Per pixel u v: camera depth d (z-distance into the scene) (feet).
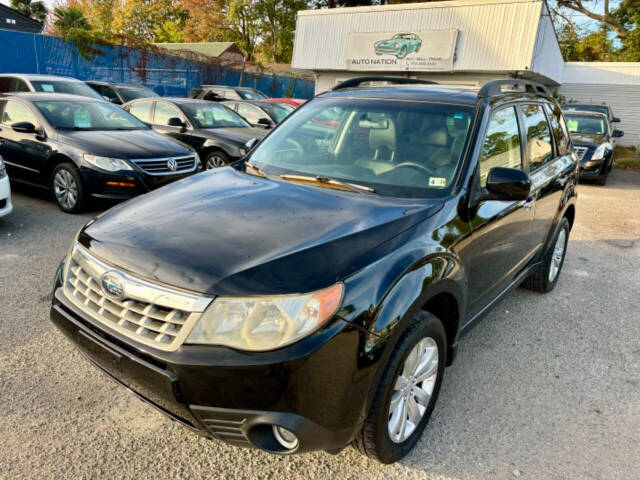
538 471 8.29
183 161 22.95
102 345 7.17
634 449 8.95
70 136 21.98
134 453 8.19
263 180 10.18
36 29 118.62
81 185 21.24
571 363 11.87
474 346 12.51
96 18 166.71
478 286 10.04
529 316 14.43
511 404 10.12
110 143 21.84
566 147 15.98
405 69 58.80
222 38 162.20
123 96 51.34
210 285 6.54
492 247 10.18
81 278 7.82
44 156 22.15
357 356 6.61
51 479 7.52
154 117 32.81
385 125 10.73
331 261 6.89
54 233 19.08
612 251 21.30
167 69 80.74
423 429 8.71
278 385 6.27
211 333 6.40
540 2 50.16
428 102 10.94
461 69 55.47
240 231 7.59
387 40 59.21
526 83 13.14
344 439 6.90
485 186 9.85
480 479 8.05
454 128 10.18
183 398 6.54
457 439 8.98
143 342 6.75
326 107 11.94
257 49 159.53
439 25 55.98
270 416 6.37
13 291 13.66
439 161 9.76
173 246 7.26
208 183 10.04
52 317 8.21
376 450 7.55
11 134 23.30
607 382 11.12
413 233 7.96
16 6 136.87
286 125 12.32
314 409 6.47
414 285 7.34
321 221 7.92
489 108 10.62
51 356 10.73
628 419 9.82
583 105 50.65
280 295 6.41
